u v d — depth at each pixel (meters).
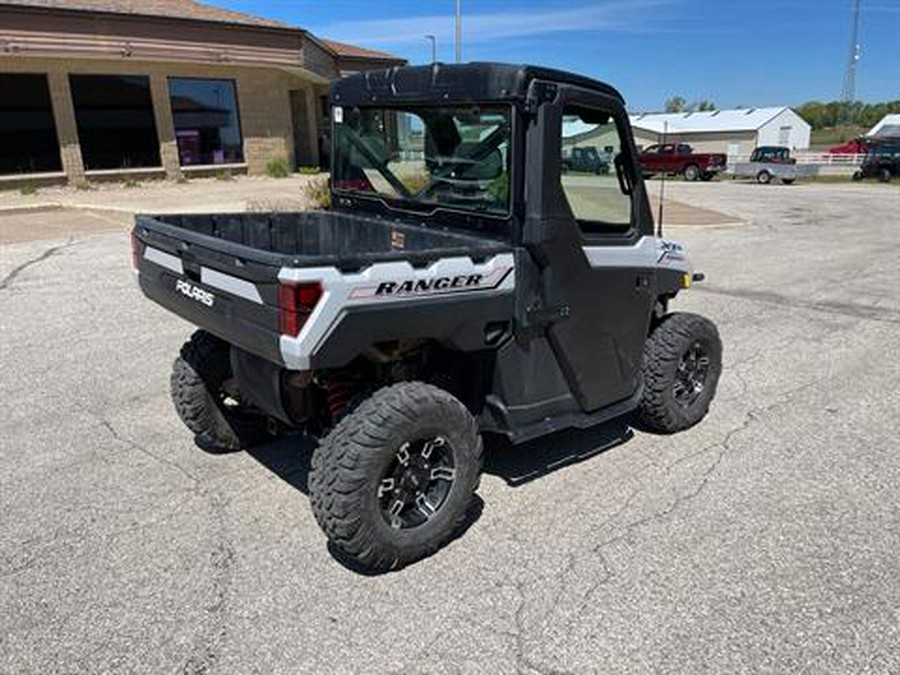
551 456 4.52
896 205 23.58
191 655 2.81
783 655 2.83
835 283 10.12
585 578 3.29
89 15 18.55
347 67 28.16
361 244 4.41
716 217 19.00
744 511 3.89
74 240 12.12
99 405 5.27
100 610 3.06
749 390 5.76
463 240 3.68
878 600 3.16
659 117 63.91
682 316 4.76
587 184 3.72
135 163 20.78
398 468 3.28
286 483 4.16
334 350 2.93
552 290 3.65
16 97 18.52
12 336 6.89
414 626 2.98
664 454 4.57
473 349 3.49
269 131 23.36
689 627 2.98
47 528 3.67
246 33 21.52
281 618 3.02
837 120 108.38
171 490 4.06
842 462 4.50
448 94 3.65
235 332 3.22
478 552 3.49
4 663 2.76
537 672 2.74
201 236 3.44
